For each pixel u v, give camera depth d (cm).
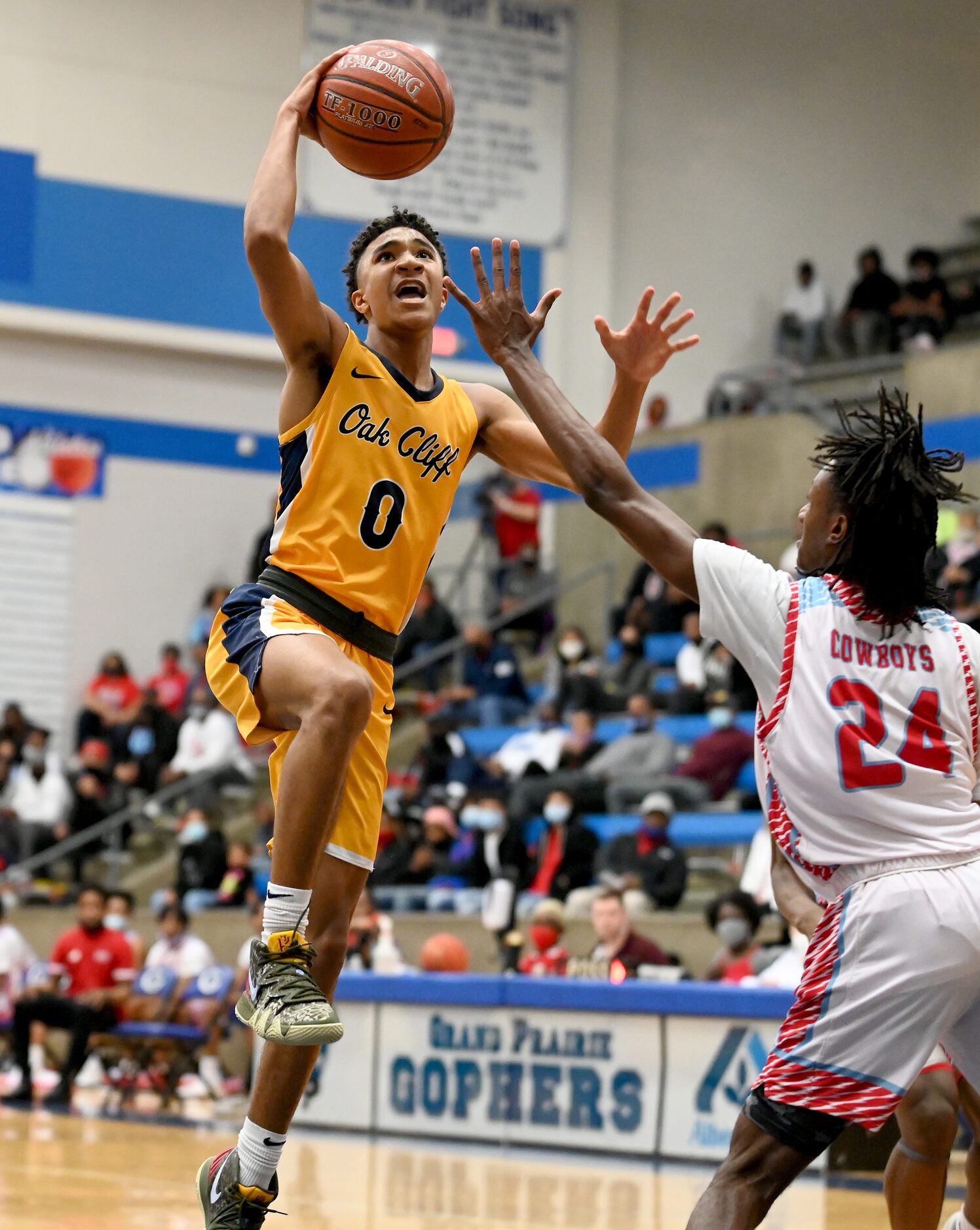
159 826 1397
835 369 1638
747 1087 702
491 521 1517
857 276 1817
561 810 1061
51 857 1373
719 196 1770
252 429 1653
